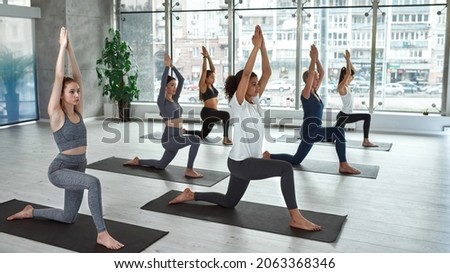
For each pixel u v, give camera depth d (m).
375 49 8.93
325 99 9.41
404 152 6.72
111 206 4.29
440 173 5.50
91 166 5.78
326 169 5.67
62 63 3.25
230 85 3.69
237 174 3.76
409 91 8.88
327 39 9.23
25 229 3.68
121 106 10.06
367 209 4.22
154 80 10.59
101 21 10.18
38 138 7.75
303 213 4.07
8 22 8.87
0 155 6.41
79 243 3.41
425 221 3.91
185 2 10.06
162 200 4.43
